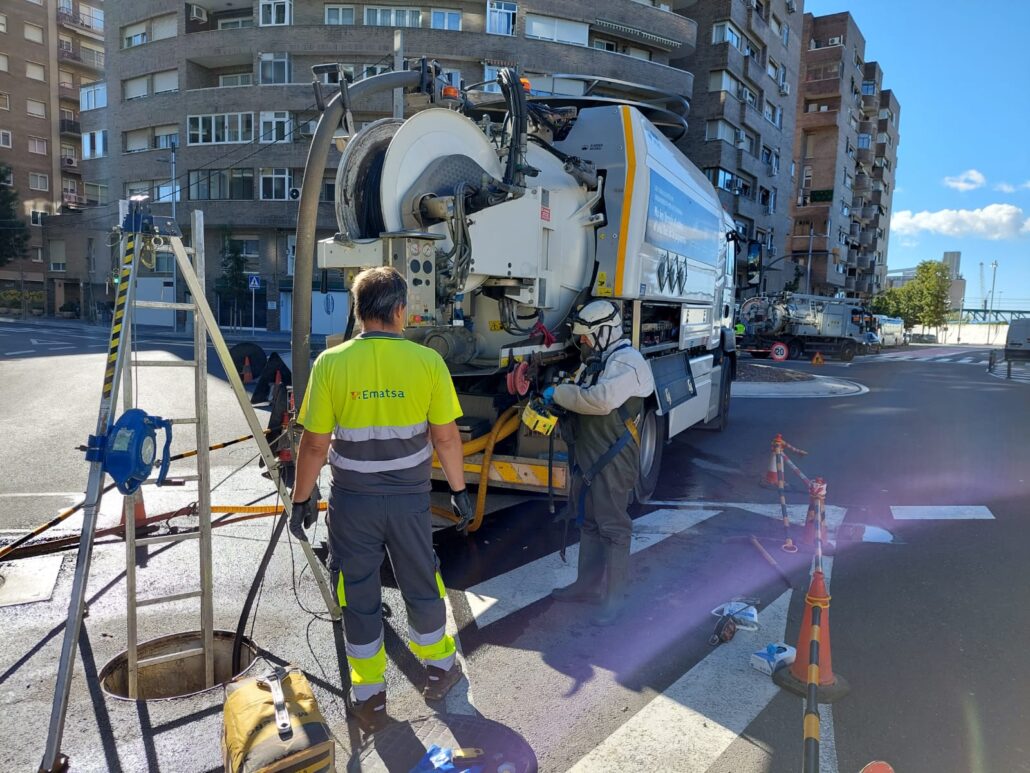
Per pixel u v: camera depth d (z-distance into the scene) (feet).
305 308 13.80
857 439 33.42
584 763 9.00
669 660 11.64
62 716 8.39
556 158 18.83
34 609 12.92
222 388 43.01
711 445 31.37
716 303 32.04
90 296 114.42
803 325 101.50
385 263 13.55
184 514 18.28
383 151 14.61
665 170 21.74
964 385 63.16
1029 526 19.35
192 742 9.23
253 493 21.01
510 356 15.83
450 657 10.34
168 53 115.44
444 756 8.15
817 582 10.63
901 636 12.65
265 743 7.46
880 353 134.92
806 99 188.24
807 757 7.29
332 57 109.19
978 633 12.79
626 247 19.17
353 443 9.25
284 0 108.78
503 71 15.87
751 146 142.51
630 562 16.21
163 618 12.67
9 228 78.95
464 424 16.94
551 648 12.01
